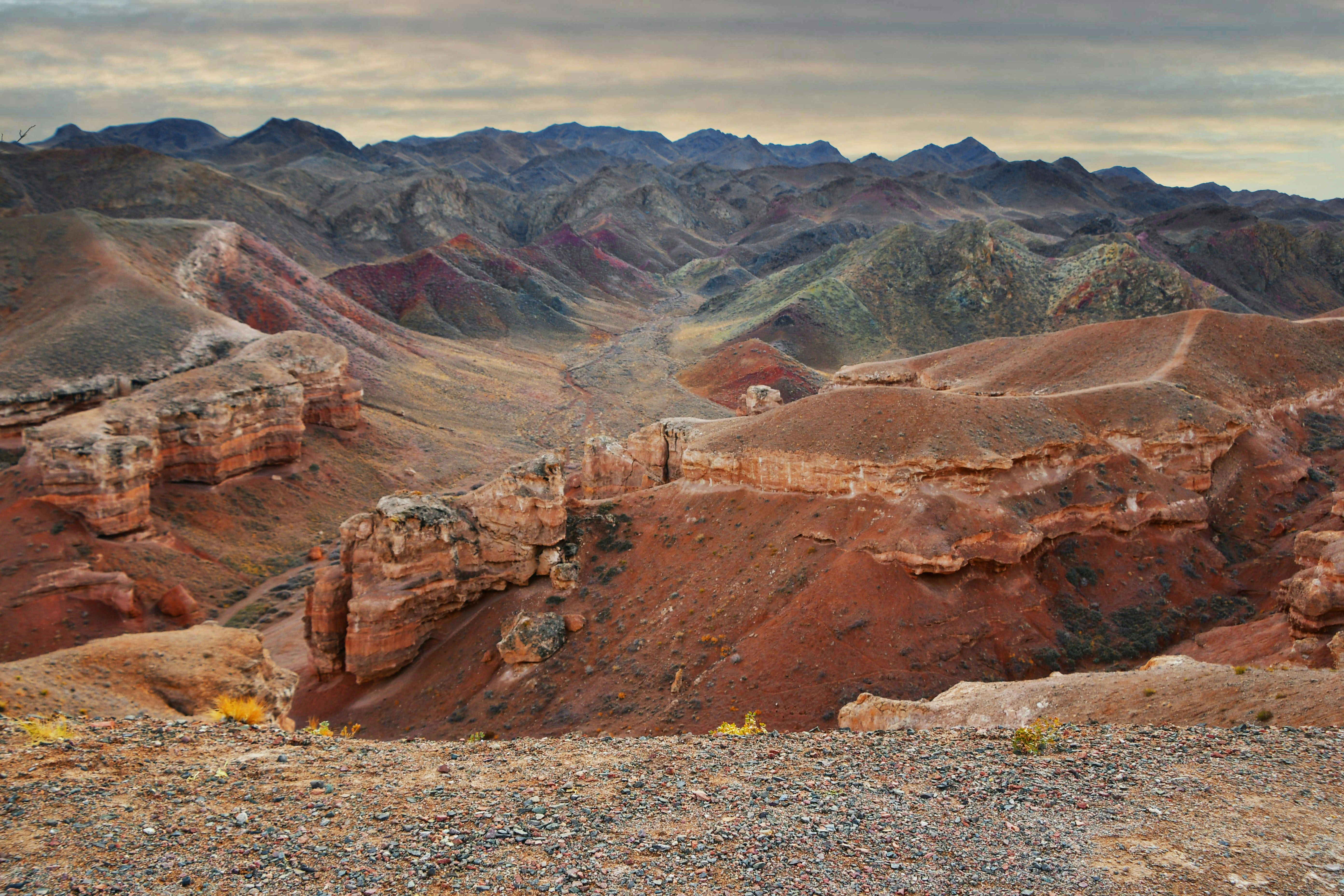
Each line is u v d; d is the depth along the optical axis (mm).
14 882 10852
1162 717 23172
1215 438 73000
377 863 11711
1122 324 112250
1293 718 20828
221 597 78562
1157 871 11797
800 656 51375
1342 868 11906
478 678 57562
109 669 28656
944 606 54750
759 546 61781
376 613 58500
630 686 53188
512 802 14164
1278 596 56281
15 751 16203
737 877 11492
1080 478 67125
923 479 60500
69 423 79188
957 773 16125
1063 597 59500
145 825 12844
